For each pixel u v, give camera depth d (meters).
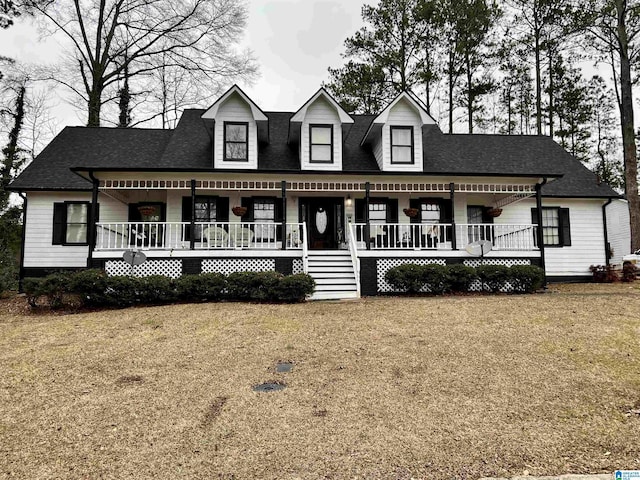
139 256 11.69
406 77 26.28
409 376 5.80
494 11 24.94
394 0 25.80
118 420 4.63
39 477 3.59
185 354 6.90
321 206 15.61
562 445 4.02
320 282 12.66
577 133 28.67
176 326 8.65
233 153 14.41
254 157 14.41
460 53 25.34
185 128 16.70
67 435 4.31
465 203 16.08
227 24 24.20
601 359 6.30
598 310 9.30
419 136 15.14
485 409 4.79
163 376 5.95
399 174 13.88
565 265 16.70
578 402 4.95
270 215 15.21
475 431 4.30
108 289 10.95
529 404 4.91
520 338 7.38
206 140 16.03
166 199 14.88
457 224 14.55
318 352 6.88
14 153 24.81
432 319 8.85
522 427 4.38
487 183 14.53
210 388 5.50
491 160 16.78
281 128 17.48
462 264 13.11
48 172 15.09
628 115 19.02
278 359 6.59
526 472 3.59
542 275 13.07
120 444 4.12
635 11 19.09
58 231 14.79
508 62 25.97
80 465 3.77
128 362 6.55
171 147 15.36
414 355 6.62
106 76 22.67
